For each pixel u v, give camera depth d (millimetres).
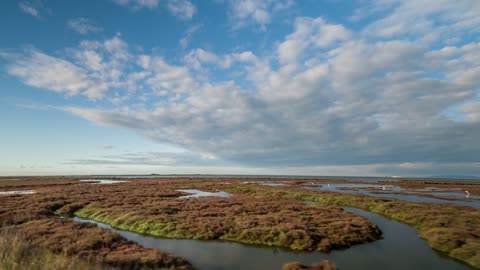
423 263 21984
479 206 48500
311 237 27375
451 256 23391
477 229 29578
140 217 35469
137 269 18641
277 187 82812
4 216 34562
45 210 40375
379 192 76438
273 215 36969
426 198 62219
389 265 21531
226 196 62500
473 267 21078
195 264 21438
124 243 24594
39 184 97125
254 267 21000
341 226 31391
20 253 13781
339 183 127438
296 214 37938
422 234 30016
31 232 26406
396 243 27266
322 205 47188
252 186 85000
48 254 15227
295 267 19969
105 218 37281
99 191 68688
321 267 20016
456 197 65125
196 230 30219
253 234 28516
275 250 25125
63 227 28656
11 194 60656
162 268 19000
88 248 22344
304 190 71188
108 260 19156
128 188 79375
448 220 33656
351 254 24094
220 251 24656
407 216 37938
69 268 12766
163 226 31656
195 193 69812
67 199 52375
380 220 38031
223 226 31359
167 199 53469
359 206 48719
